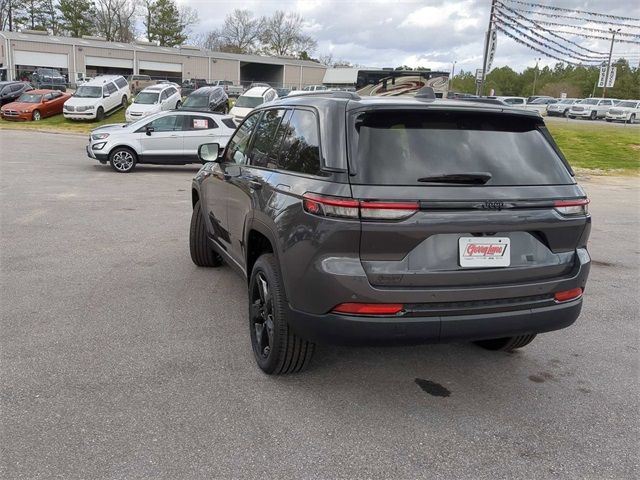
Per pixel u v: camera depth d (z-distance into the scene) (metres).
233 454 2.87
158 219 8.89
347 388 3.62
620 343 4.54
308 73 75.88
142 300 5.13
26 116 29.86
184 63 66.50
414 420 3.26
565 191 3.33
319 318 3.09
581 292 3.48
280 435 3.06
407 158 3.10
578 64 33.31
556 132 28.09
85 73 60.84
